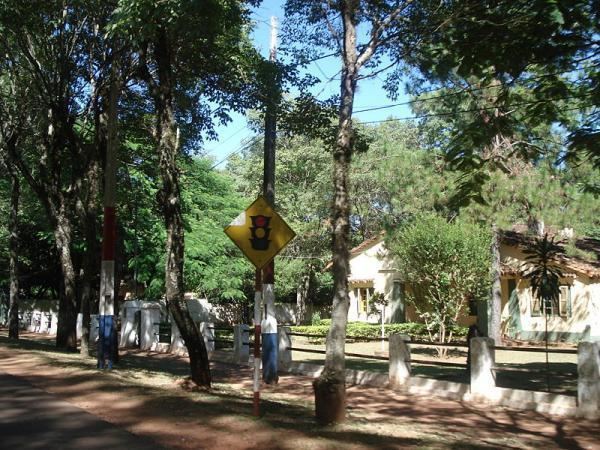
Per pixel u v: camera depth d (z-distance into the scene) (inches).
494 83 614.5
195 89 648.4
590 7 326.3
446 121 804.0
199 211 1279.5
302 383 588.1
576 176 744.3
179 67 590.6
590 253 881.5
